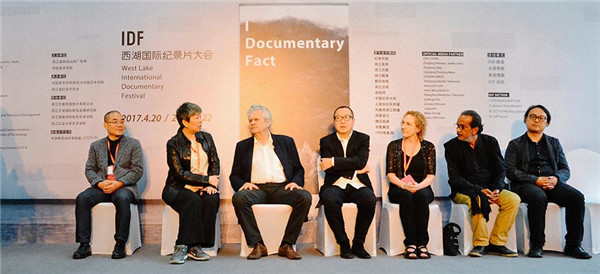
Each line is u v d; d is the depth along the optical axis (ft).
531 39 14.70
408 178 12.51
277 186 12.71
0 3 14.57
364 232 11.89
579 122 14.71
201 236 11.68
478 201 12.17
